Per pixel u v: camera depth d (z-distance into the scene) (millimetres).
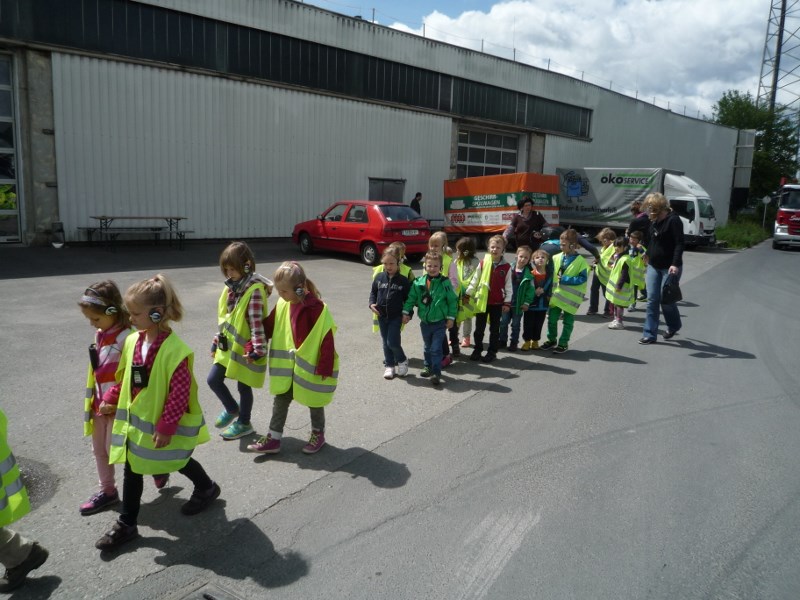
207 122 16422
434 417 4980
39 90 13609
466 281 6641
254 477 3852
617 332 8531
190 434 3184
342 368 6305
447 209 21344
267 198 18000
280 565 2961
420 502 3590
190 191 16281
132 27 14875
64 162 14086
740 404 5480
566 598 2760
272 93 17781
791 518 3492
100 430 3312
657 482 3912
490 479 3904
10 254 12672
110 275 10906
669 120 36719
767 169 47188
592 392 5734
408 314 5801
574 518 3449
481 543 3182
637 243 9562
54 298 8797
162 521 3332
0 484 2631
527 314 7203
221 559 3000
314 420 4195
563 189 25062
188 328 7629
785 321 9648
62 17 13797
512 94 26328
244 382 4227
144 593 2729
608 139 32188
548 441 4543
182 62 15852
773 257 22328
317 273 12688
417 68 22172
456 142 24172
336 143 19703
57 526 3238
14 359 6051
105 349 3217
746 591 2834
